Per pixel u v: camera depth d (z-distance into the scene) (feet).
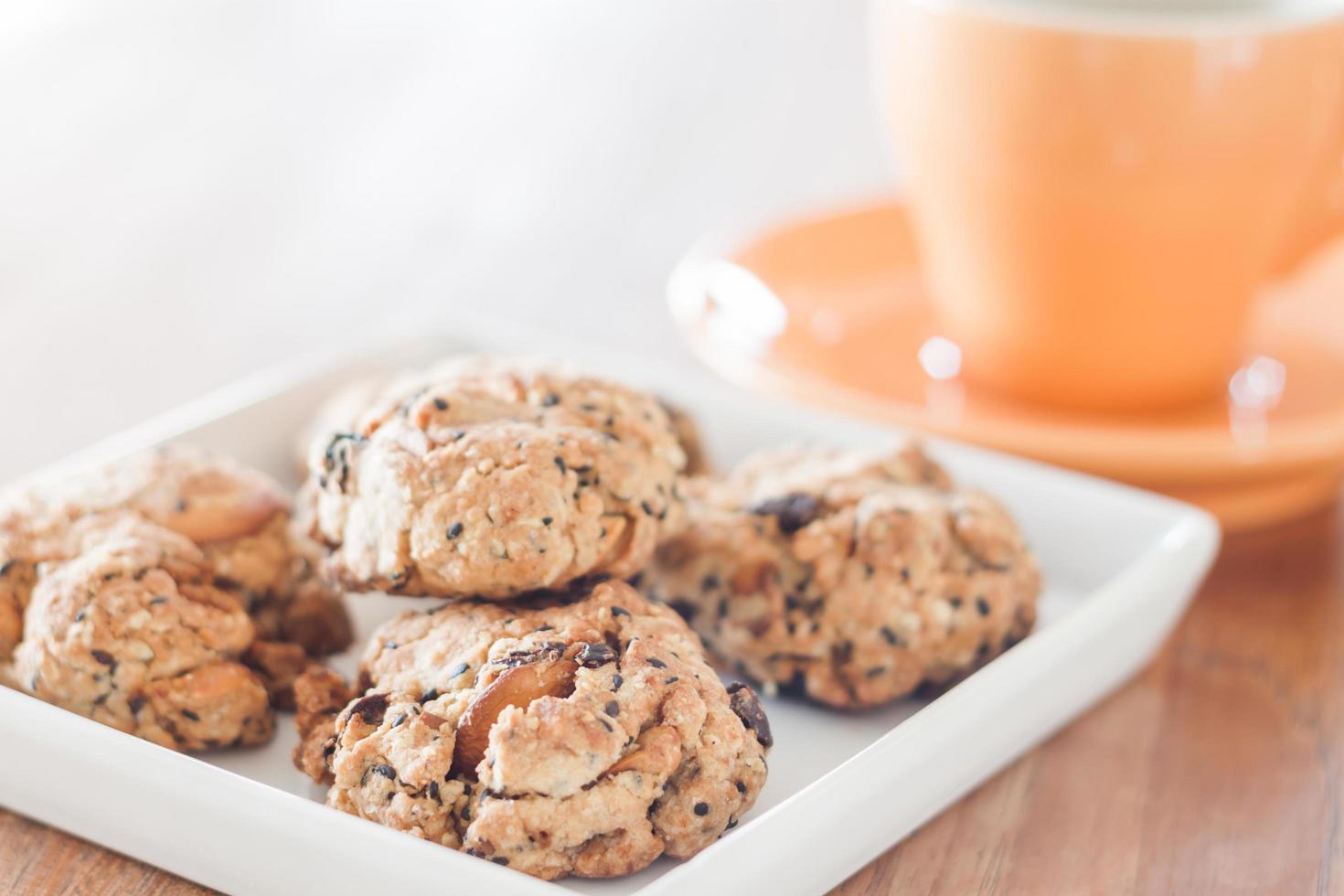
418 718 1.42
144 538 1.52
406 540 1.47
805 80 2.77
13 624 1.50
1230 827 1.50
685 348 1.99
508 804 1.38
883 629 1.54
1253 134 1.72
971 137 1.76
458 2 3.03
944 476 1.65
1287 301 1.94
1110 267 1.77
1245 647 1.65
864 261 1.99
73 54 2.67
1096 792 1.52
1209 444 1.71
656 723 1.41
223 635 1.49
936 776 1.46
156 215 2.20
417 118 2.52
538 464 1.47
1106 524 1.65
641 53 2.86
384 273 2.12
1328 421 1.74
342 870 1.36
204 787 1.39
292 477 1.74
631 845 1.39
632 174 2.36
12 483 1.75
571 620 1.45
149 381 1.91
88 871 1.43
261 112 2.50
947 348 1.91
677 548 1.58
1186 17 1.80
